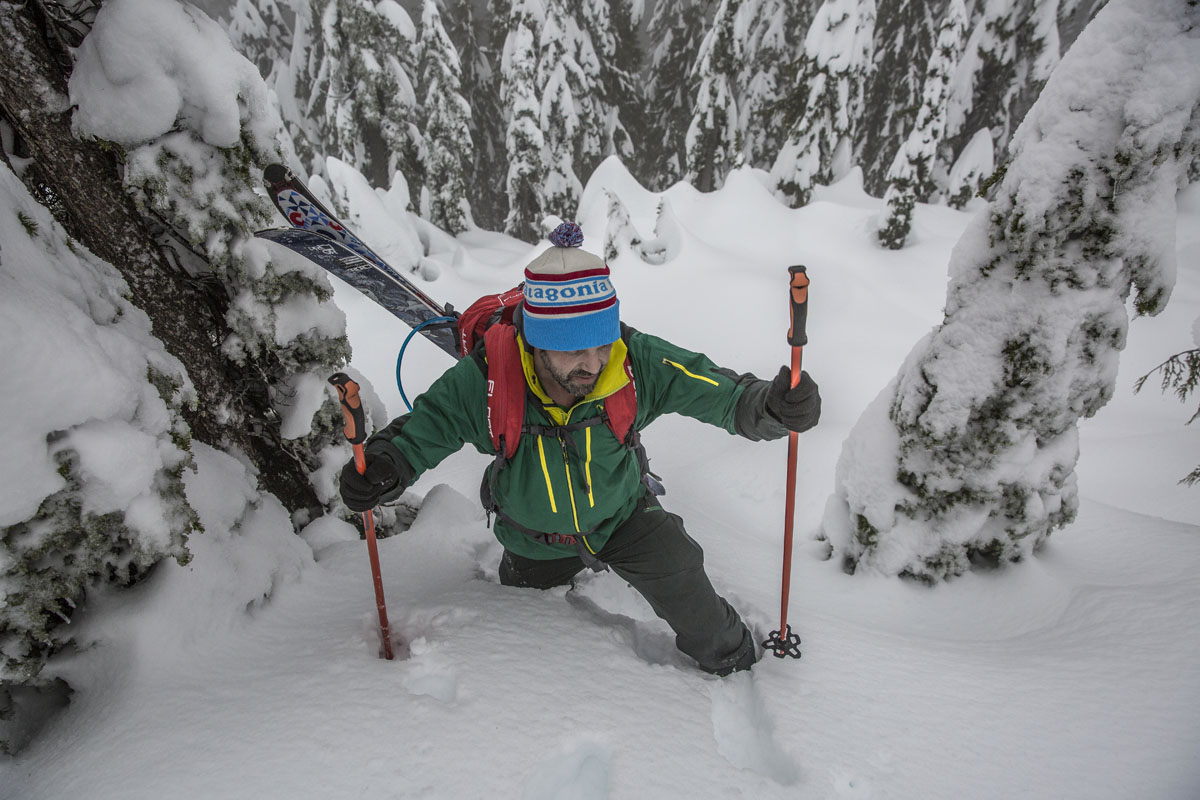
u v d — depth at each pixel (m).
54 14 1.80
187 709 1.48
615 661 1.72
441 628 1.81
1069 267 2.14
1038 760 1.48
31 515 1.29
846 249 11.63
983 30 16.48
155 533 1.51
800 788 1.38
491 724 1.44
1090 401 2.34
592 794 1.34
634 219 13.71
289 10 25.36
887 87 21.30
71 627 1.56
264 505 2.20
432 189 16.47
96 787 1.30
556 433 1.52
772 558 2.79
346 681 1.56
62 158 1.79
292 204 1.91
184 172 1.92
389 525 2.85
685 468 4.99
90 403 1.37
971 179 16.23
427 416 1.56
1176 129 1.89
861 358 8.29
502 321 1.66
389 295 2.29
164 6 1.82
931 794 1.39
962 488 2.49
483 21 24.56
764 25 19.38
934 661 1.87
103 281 1.70
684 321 9.05
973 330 2.35
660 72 24.75
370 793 1.27
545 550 1.84
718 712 1.64
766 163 20.28
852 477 2.75
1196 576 2.35
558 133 18.80
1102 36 2.01
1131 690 1.68
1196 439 6.24
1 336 1.24
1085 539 2.87
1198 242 12.52
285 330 2.23
